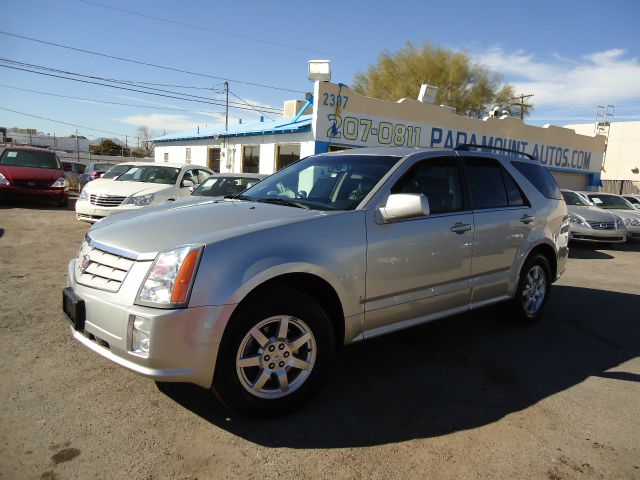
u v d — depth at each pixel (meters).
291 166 4.77
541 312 5.29
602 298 6.73
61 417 2.95
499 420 3.18
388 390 3.55
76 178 27.62
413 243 3.70
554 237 5.27
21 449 2.61
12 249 7.84
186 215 3.40
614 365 4.23
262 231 3.02
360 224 3.42
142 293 2.72
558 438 2.99
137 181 10.59
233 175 9.29
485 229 4.35
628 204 15.37
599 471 2.67
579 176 24.23
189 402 3.21
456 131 17.53
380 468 2.62
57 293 5.48
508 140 19.64
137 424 2.92
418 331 4.92
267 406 2.99
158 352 2.65
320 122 14.05
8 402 3.08
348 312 3.33
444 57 35.75
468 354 4.34
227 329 2.81
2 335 4.15
